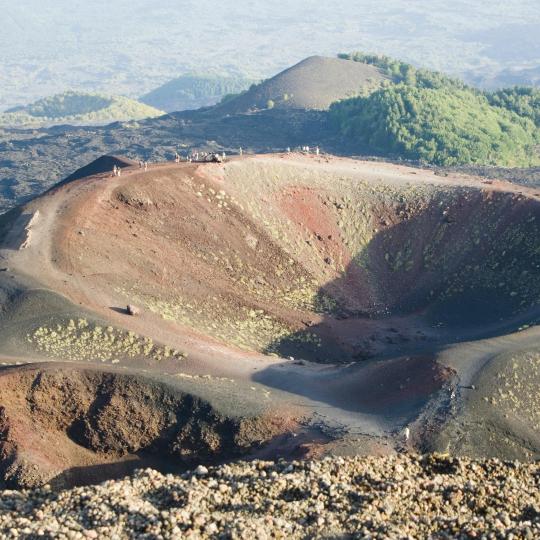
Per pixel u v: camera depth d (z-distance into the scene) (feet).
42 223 266.57
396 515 107.55
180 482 123.24
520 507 111.55
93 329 213.46
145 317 233.55
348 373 217.97
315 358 257.34
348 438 176.24
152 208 290.97
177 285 264.52
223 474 128.77
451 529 101.65
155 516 107.96
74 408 186.91
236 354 230.68
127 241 272.51
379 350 268.62
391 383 205.67
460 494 115.03
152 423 187.01
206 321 252.62
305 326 271.69
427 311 296.92
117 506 113.19
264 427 185.26
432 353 213.87
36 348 206.59
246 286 283.18
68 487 174.29
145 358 210.38
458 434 180.04
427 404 191.11
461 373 200.64
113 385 189.47
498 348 216.33
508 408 190.49
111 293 242.17
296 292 291.99
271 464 135.03
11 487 170.09
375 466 131.03
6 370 188.44
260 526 102.63
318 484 118.93
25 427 181.47
